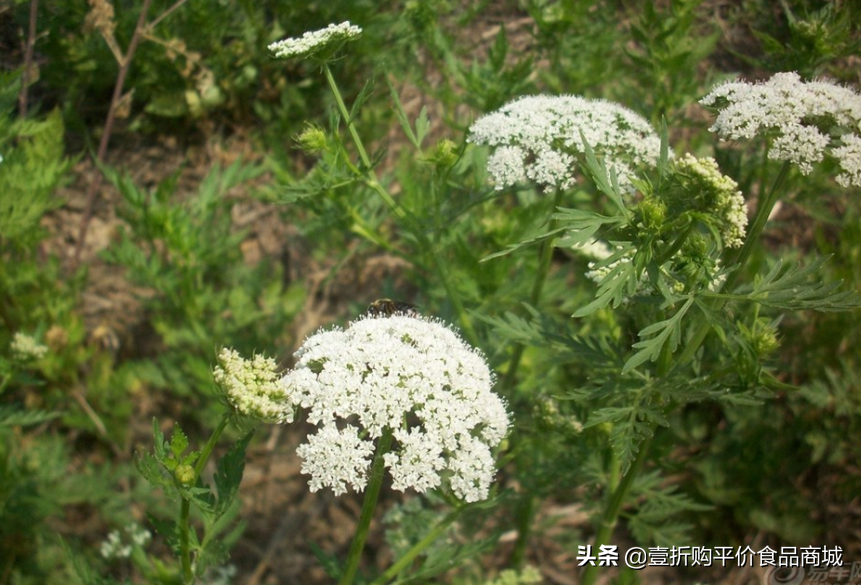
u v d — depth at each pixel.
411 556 0.29
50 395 0.43
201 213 0.42
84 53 0.46
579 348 0.30
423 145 0.49
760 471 0.42
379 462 0.26
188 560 0.26
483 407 0.26
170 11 0.42
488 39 0.52
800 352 0.42
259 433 0.45
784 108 0.27
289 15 0.47
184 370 0.43
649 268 0.26
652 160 0.31
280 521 0.45
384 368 0.26
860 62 0.43
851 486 0.41
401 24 0.46
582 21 0.44
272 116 0.48
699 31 0.49
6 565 0.38
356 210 0.37
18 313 0.41
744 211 0.26
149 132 0.49
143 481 0.40
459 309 0.34
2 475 0.37
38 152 0.39
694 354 0.31
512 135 0.32
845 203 0.45
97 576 0.30
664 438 0.36
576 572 0.44
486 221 0.38
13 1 0.42
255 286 0.45
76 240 0.47
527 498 0.36
